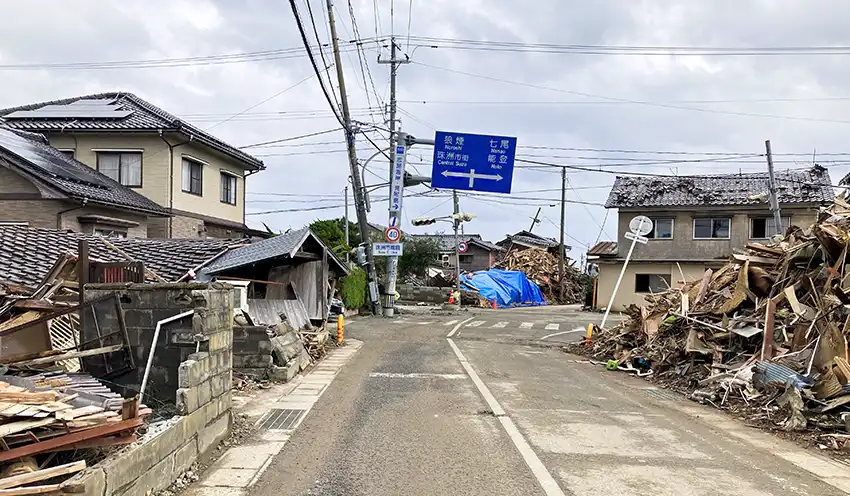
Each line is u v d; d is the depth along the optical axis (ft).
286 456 19.66
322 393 30.17
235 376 32.63
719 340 35.27
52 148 66.18
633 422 25.35
